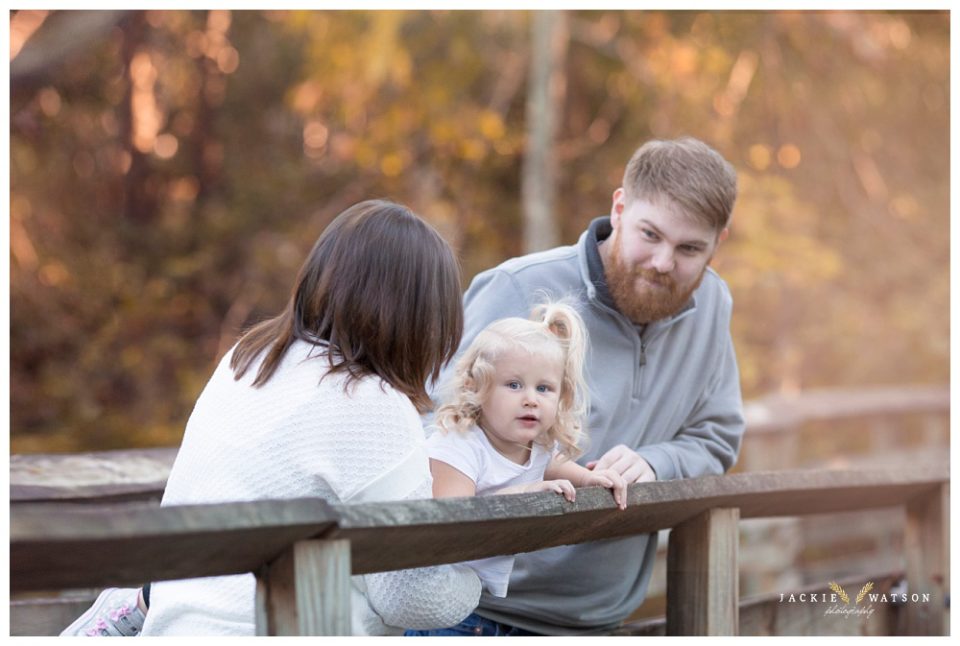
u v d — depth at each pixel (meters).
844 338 13.62
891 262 13.99
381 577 2.30
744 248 12.66
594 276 3.20
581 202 12.91
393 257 2.34
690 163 3.08
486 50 12.41
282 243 12.73
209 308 12.57
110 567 1.69
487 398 2.77
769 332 13.48
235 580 2.27
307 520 1.78
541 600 3.17
